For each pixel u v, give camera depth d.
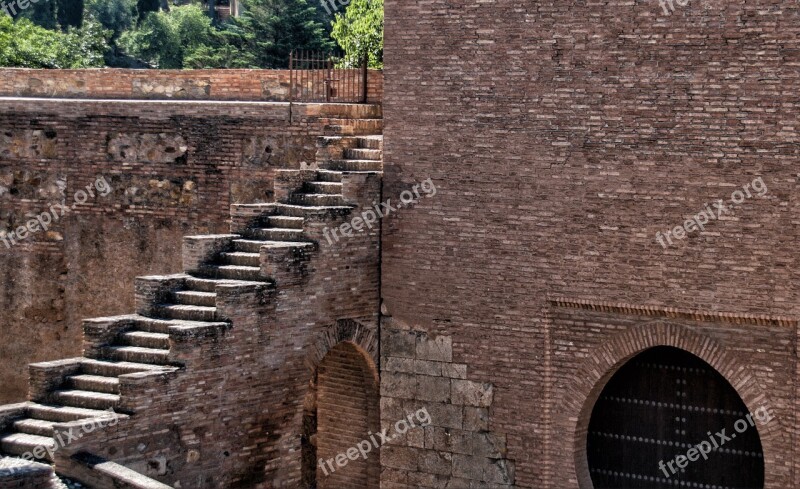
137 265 27.86
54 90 29.56
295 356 23.19
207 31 67.19
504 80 22.91
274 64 55.81
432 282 23.77
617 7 21.95
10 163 28.86
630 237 22.09
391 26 23.73
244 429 22.56
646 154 21.91
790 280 20.98
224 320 22.23
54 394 21.91
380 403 24.47
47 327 28.95
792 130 20.86
